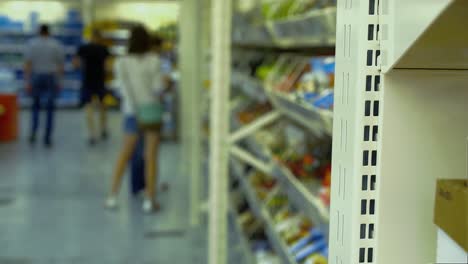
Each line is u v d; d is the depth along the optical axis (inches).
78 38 559.8
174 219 207.8
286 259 96.7
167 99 405.4
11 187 246.2
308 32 93.0
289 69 128.8
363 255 37.9
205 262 165.5
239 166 176.1
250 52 226.1
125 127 217.9
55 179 263.1
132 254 171.2
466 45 30.8
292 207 123.6
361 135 36.9
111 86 548.7
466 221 30.3
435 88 36.3
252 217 160.7
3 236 184.5
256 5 161.0
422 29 29.2
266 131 151.0
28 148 336.8
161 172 284.0
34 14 544.4
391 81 36.0
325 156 107.1
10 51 538.0
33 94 352.8
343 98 39.7
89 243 179.8
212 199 128.2
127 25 563.8
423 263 37.6
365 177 37.3
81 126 431.8
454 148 36.8
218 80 126.3
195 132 209.6
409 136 36.6
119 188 251.1
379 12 35.8
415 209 37.2
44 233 188.4
